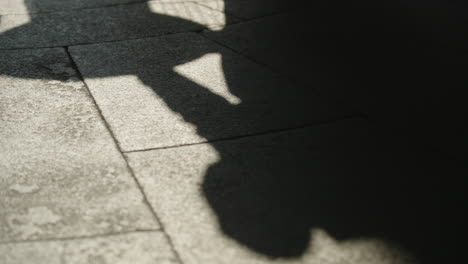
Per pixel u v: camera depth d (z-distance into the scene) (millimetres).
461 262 2434
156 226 2611
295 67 4336
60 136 3375
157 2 5816
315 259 2426
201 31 5066
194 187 2914
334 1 5820
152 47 4707
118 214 2691
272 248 2490
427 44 4719
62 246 2463
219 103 3811
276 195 2869
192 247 2479
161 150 3254
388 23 5191
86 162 3121
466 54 4512
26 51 4551
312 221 2680
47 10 5480
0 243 2469
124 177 2990
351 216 2721
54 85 4016
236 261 2400
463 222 2686
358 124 3543
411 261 2430
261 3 5805
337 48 4676
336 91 3959
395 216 2723
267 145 3320
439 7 5598
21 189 2863
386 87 4000
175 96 3902
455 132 3447
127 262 2371
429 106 3738
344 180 3004
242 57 4527
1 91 3885
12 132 3389
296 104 3797
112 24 5180
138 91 3963
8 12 5379
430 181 2996
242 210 2746
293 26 5168
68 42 4762
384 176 3041
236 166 3107
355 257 2443
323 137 3406
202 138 3389
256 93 3951
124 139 3363
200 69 4320
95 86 4023
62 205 2750
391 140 3375
